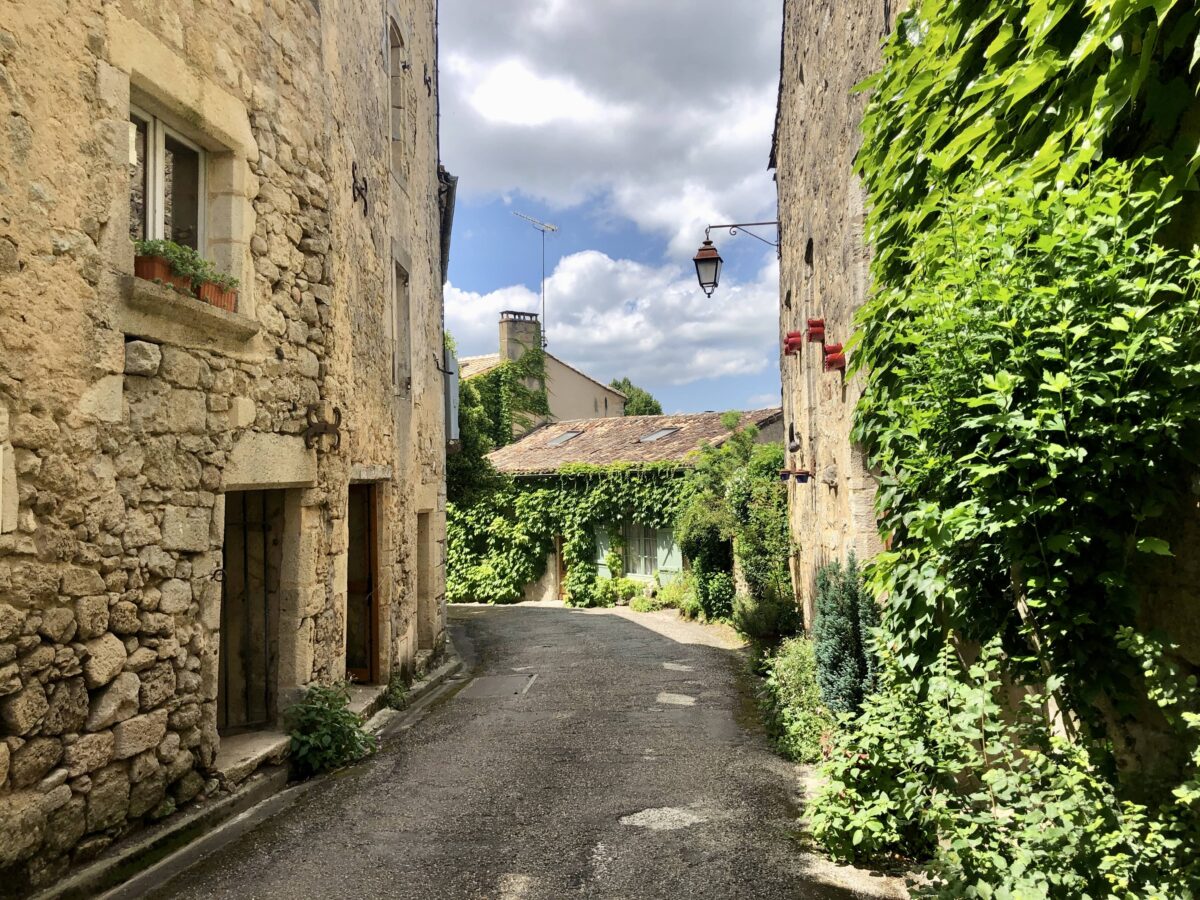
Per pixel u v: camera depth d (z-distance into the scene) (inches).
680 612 610.5
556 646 462.3
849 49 221.5
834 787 141.6
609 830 160.7
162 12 157.5
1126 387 81.6
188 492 163.8
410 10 358.3
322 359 223.5
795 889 132.5
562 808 174.1
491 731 249.0
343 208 241.6
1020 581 97.0
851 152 216.2
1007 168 101.4
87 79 137.6
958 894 91.4
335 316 232.8
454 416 454.9
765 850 149.3
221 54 177.3
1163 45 82.4
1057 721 108.6
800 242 344.5
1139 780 88.0
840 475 245.1
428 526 381.1
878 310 137.8
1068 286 83.0
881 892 131.2
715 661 398.3
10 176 122.4
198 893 132.1
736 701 298.7
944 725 111.4
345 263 243.0
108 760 140.0
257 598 221.9
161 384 156.2
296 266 209.8
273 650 221.1
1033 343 85.5
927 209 121.4
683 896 131.0
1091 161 92.3
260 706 219.1
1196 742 81.0
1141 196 82.0
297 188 210.7
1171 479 85.2
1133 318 78.4
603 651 435.5
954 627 112.3
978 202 96.7
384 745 231.3
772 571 466.0
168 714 156.2
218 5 176.6
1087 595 89.7
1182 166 81.7
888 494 127.7
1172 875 76.5
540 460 824.9
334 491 230.2
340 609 236.4
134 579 148.1
